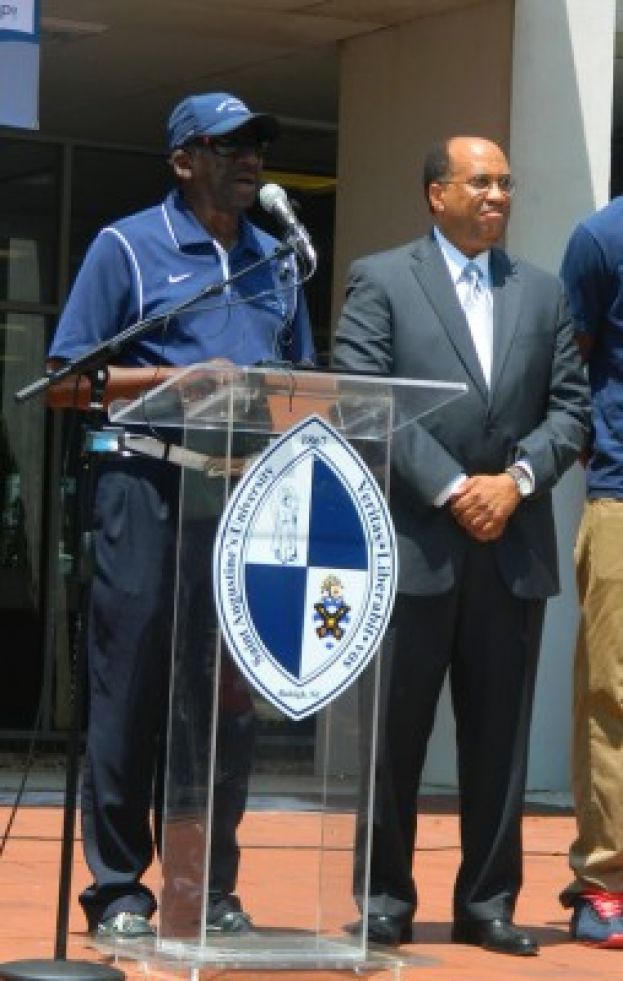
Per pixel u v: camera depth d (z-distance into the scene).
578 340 8.38
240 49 15.14
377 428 7.02
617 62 14.97
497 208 8.01
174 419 7.06
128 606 7.58
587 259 8.29
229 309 7.67
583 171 13.95
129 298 7.67
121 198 17.09
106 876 7.62
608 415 8.37
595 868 8.32
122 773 7.62
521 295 8.09
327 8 13.98
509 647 8.04
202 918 6.88
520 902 9.51
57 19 14.32
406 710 7.91
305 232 7.26
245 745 6.91
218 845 6.93
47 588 16.83
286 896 7.04
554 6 13.84
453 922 8.19
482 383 7.96
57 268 16.86
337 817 7.06
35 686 16.88
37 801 12.80
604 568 8.33
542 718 14.15
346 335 8.02
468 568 7.96
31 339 16.83
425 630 7.92
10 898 8.81
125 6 13.91
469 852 8.10
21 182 16.77
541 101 13.85
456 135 14.16
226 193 7.64
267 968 6.92
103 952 7.31
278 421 6.82
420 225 14.38
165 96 16.80
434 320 7.98
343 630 6.90
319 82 16.09
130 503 7.58
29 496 16.88
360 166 14.91
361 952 7.09
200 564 6.91
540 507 8.09
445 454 7.84
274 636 6.82
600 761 8.34
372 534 6.92
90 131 18.23
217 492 6.88
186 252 7.68
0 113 12.34
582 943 8.27
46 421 16.88
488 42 13.98
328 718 7.03
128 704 7.60
